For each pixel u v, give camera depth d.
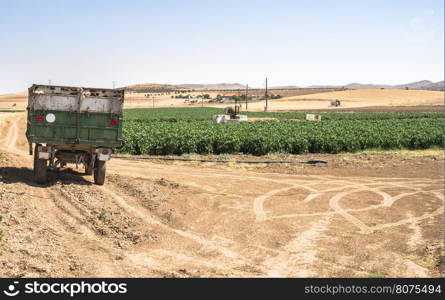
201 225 13.33
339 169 25.14
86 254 10.42
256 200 16.64
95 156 18.06
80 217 13.18
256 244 11.80
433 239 12.34
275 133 36.94
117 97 17.59
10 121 60.09
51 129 17.25
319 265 10.43
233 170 24.36
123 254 10.66
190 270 9.91
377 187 19.91
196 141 31.97
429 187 20.00
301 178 22.05
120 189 17.48
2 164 21.25
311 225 13.62
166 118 83.94
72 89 17.53
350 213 15.20
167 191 17.42
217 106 191.50
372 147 35.88
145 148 31.27
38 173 17.14
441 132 39.75
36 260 9.63
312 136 34.50
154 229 12.70
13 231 10.97
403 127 48.12
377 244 11.99
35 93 17.03
